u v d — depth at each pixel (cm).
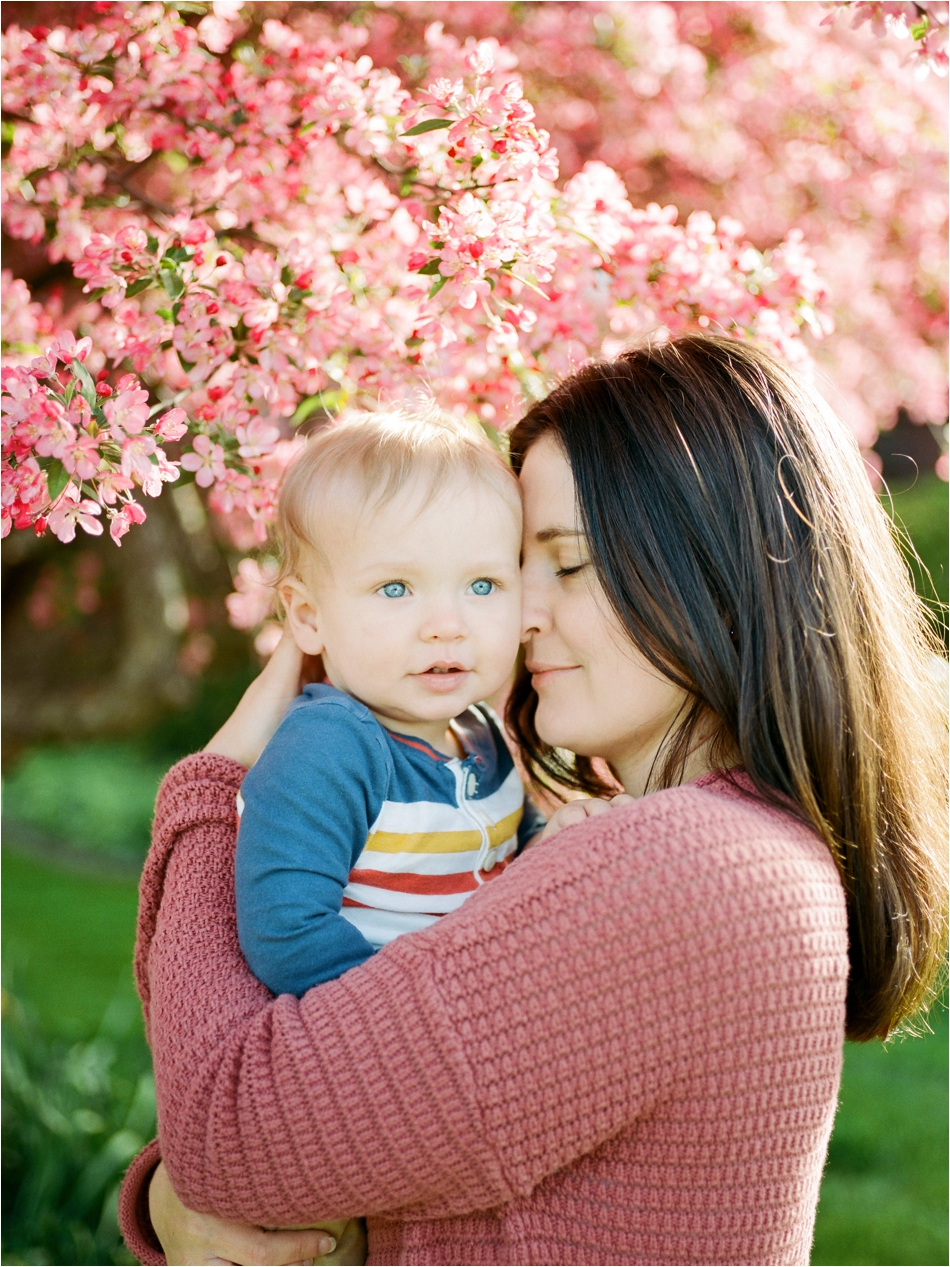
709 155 367
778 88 369
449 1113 99
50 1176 271
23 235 214
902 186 377
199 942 122
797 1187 106
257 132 204
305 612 143
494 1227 105
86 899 577
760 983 102
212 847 132
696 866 102
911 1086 384
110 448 136
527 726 161
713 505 119
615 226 175
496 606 135
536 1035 99
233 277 170
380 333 181
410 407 150
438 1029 99
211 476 166
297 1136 102
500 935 102
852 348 354
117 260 170
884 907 122
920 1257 288
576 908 102
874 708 122
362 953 118
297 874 119
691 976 100
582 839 106
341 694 133
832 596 119
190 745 803
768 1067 103
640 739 133
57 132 204
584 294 185
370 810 128
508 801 147
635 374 130
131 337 173
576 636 129
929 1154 338
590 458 125
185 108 210
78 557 659
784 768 116
